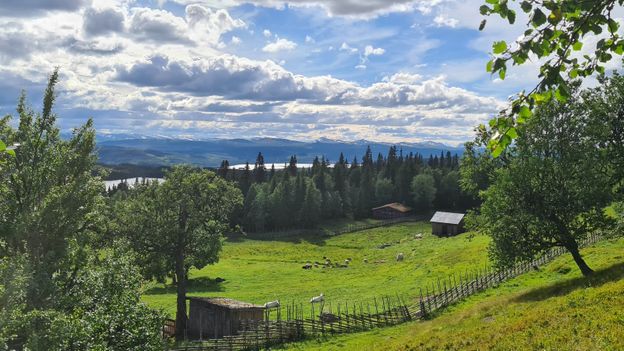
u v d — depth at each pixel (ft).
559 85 20.07
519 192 128.16
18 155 90.68
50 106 96.02
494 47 18.84
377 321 148.15
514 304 107.24
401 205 610.65
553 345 61.98
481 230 137.08
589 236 191.72
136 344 79.36
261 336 139.54
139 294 91.81
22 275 73.72
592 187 121.29
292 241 477.77
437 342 85.87
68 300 80.79
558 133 129.08
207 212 174.60
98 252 101.71
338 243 454.40
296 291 235.40
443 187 614.34
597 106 130.11
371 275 261.85
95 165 103.14
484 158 138.72
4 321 64.80
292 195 560.61
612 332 58.70
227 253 408.67
